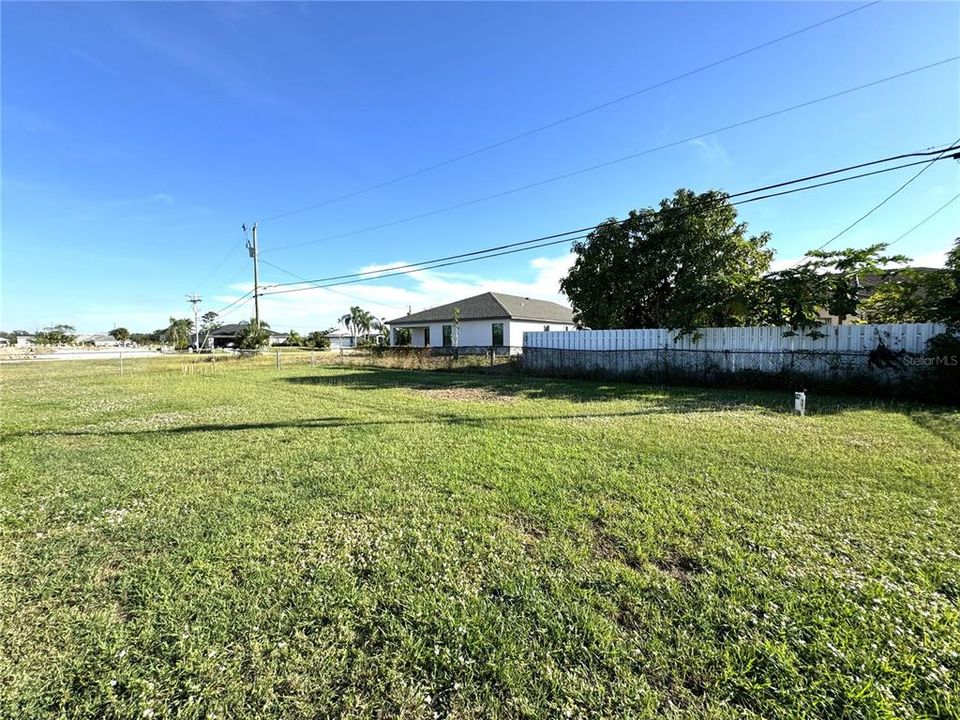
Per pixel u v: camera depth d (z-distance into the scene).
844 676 1.68
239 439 5.60
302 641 1.92
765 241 14.23
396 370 17.19
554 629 1.97
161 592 2.29
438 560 2.57
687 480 3.83
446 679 1.73
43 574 2.49
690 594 2.21
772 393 9.51
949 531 2.83
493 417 6.87
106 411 7.89
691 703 1.59
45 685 1.70
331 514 3.24
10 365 21.39
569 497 3.49
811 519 3.03
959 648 1.80
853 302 9.92
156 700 1.63
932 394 7.98
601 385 11.51
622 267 14.52
